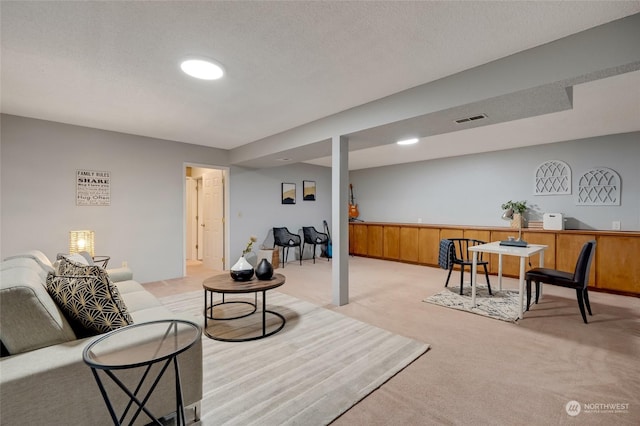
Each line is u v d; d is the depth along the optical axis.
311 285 4.36
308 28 1.79
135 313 1.83
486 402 1.70
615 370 2.03
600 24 1.76
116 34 1.84
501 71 2.14
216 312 3.16
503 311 3.18
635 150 4.07
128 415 1.34
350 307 3.33
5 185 3.35
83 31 1.80
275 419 1.55
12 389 1.09
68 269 1.77
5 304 1.21
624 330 2.69
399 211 6.84
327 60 2.17
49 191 3.62
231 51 2.05
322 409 1.63
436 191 6.20
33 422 1.14
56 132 3.67
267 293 3.92
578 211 4.52
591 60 1.80
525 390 1.81
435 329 2.72
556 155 4.70
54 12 1.62
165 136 4.41
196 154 4.96
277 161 5.09
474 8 1.61
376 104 2.93
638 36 1.66
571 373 1.99
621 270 3.88
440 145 4.89
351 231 7.42
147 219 4.42
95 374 1.02
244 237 5.68
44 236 3.59
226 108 3.19
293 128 3.93
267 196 6.07
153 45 1.96
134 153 4.29
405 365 2.09
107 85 2.60
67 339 1.35
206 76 2.40
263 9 1.61
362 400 1.71
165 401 1.44
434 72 2.36
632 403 1.69
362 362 2.12
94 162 3.95
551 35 1.87
